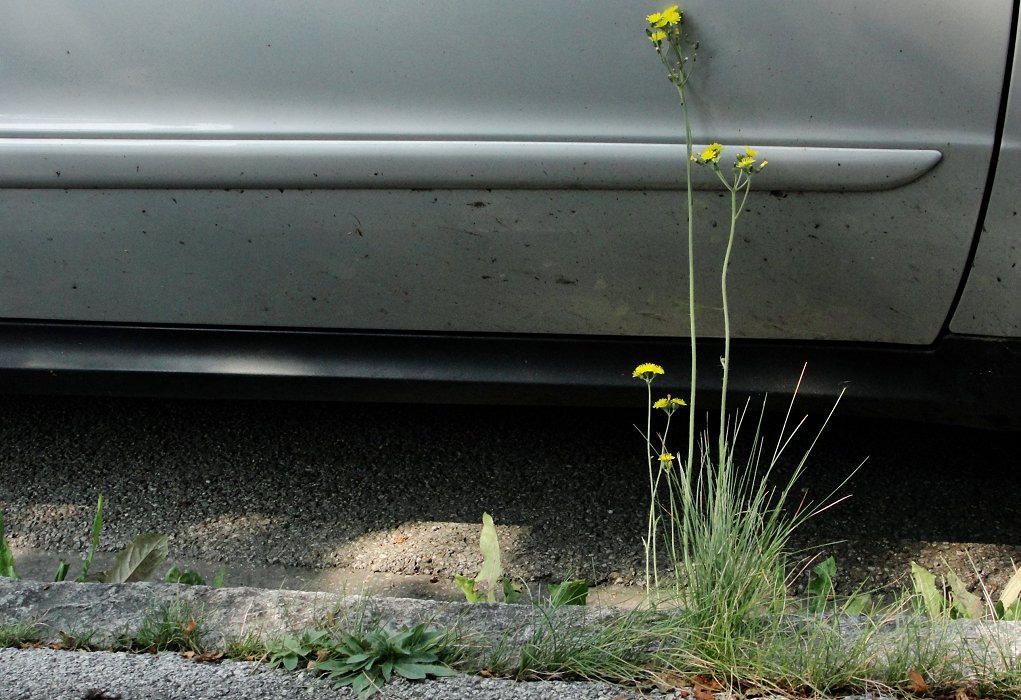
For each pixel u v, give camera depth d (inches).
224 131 92.7
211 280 99.3
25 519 108.1
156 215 96.0
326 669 68.2
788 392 97.0
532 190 91.5
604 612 73.4
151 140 93.4
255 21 90.7
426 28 89.4
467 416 125.6
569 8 87.7
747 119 88.3
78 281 100.7
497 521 106.7
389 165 91.7
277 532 105.8
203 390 104.5
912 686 66.5
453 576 98.7
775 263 92.1
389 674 67.2
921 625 72.0
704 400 98.7
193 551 103.0
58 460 118.3
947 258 89.6
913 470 112.7
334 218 94.7
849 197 88.8
